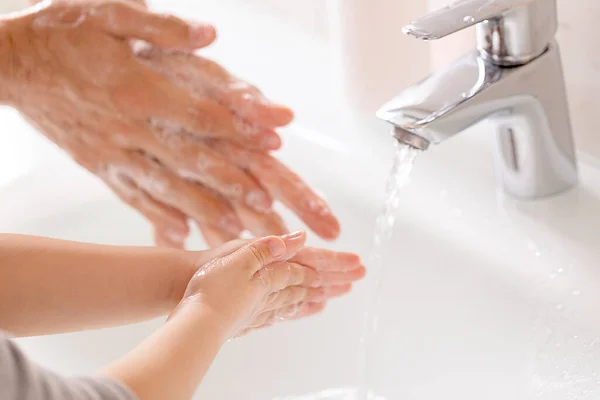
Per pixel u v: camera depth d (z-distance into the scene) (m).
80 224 1.18
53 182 1.19
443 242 1.06
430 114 0.93
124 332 1.15
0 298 0.95
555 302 0.99
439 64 1.15
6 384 0.79
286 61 1.27
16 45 1.07
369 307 1.10
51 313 0.96
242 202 1.07
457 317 1.06
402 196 1.09
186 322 0.88
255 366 1.13
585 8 1.02
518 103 0.97
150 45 1.06
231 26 1.34
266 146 1.05
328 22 1.27
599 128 1.05
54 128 1.12
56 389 0.81
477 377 1.02
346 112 1.18
